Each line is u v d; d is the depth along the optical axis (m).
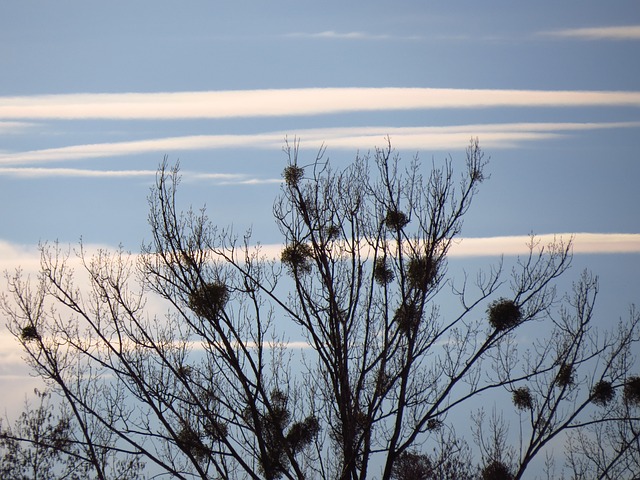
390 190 18.48
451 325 18.69
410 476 17.69
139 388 18.08
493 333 18.72
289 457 17.45
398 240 18.31
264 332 18.19
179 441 17.55
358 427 17.58
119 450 17.61
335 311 17.94
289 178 18.48
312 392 17.94
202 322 18.22
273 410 17.89
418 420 17.84
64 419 18.75
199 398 17.95
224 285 18.22
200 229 18.58
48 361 18.41
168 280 18.39
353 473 17.44
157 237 18.59
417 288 18.12
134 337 18.45
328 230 18.30
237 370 17.94
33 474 18.05
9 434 18.44
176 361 18.23
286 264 18.34
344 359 17.77
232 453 17.52
